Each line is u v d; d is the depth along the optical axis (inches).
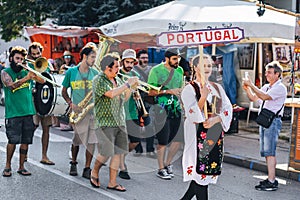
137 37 348.8
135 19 349.4
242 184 268.2
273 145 253.4
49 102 282.8
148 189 249.9
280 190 258.1
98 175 253.4
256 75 464.4
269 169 256.1
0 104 645.3
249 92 252.1
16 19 750.5
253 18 330.6
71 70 258.1
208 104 188.1
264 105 252.8
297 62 363.6
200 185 192.1
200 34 267.4
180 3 365.1
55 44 547.5
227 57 449.7
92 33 480.7
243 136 401.4
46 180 263.4
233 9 344.5
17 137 265.1
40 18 740.7
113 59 228.5
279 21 333.1
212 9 346.0
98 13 565.9
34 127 281.4
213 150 189.9
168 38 271.6
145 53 276.5
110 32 368.2
